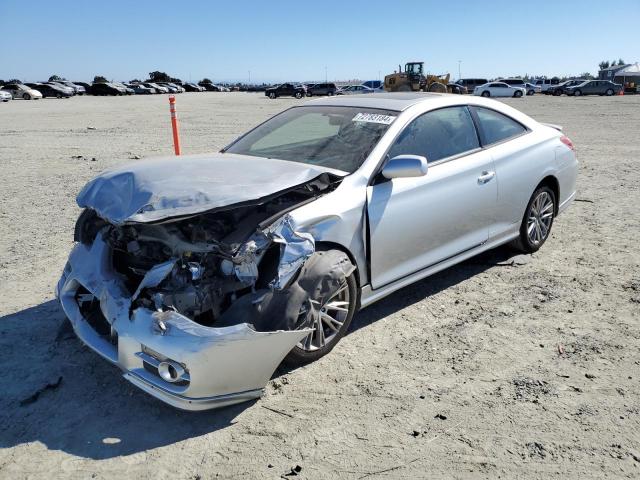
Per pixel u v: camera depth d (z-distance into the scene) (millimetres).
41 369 3596
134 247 3426
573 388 3352
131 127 19438
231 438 2959
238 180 3373
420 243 4199
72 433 3008
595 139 14445
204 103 39281
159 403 3271
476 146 4777
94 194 3471
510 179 4949
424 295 4707
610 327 4098
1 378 3494
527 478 2650
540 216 5543
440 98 4727
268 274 3301
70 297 3717
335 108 4758
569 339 3938
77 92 62375
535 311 4379
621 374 3496
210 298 3156
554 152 5523
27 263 5469
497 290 4777
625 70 75688
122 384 3455
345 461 2775
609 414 3107
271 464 2760
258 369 3086
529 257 5531
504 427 3012
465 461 2764
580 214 7055
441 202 4281
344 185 3752
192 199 3117
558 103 34688
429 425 3037
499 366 3605
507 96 48719
